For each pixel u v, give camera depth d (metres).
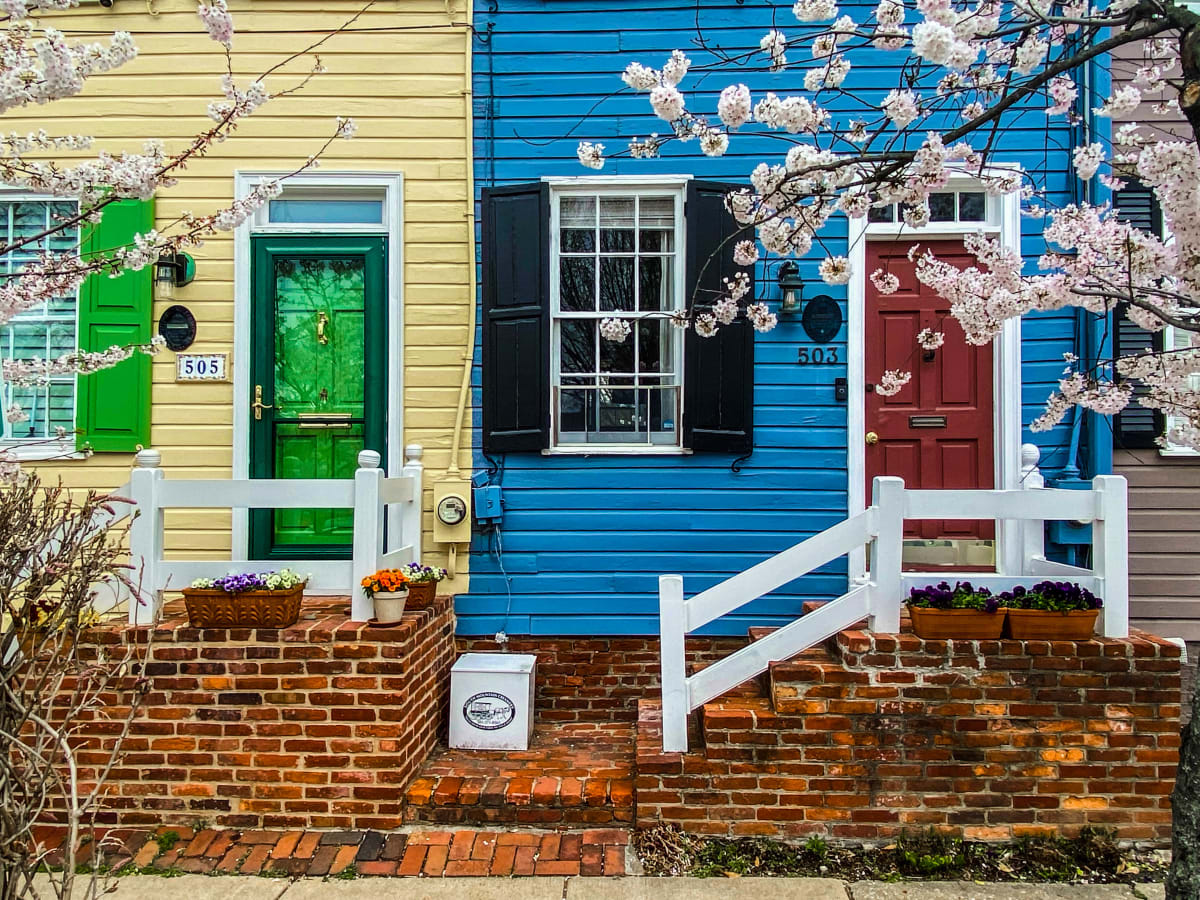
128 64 4.77
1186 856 2.34
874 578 3.56
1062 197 4.62
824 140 4.68
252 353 4.78
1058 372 4.58
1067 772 3.38
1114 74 4.59
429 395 4.74
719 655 4.60
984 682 3.40
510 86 4.77
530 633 4.63
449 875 3.22
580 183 4.73
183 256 4.73
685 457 4.66
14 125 4.77
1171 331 4.50
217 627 3.60
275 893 3.12
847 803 3.40
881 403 4.74
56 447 4.75
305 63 4.79
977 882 3.18
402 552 4.25
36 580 2.53
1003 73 4.29
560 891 3.12
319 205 4.87
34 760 2.39
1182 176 2.46
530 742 4.20
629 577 4.63
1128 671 3.38
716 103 4.70
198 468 4.74
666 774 3.44
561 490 4.68
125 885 3.18
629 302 4.82
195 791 3.55
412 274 4.76
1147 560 4.50
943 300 4.72
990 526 4.71
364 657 3.57
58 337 4.85
